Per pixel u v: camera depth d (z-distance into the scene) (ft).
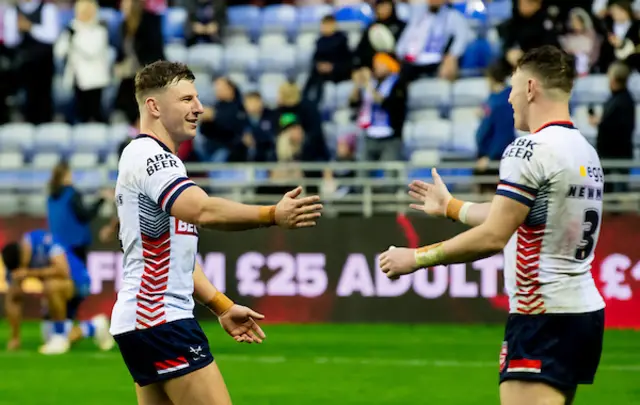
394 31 180.24
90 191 178.09
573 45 173.68
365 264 153.17
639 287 145.48
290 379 111.75
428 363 120.88
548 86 52.54
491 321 149.59
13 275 133.59
